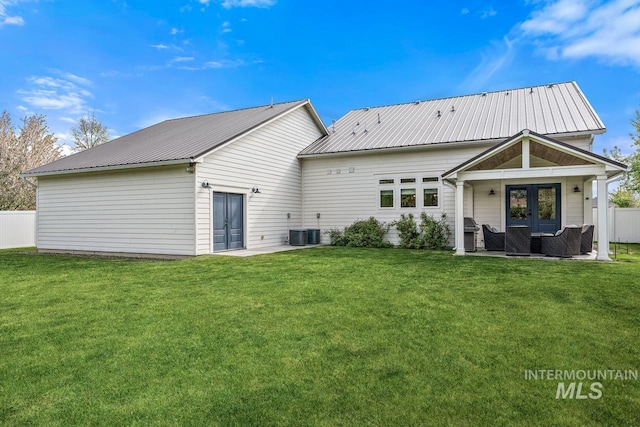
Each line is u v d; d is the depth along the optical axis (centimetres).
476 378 297
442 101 1703
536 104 1379
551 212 1183
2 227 1634
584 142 1109
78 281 703
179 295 577
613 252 1084
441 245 1268
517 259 916
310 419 245
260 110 1580
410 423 239
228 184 1155
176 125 1622
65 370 320
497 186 1241
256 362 331
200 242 1052
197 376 306
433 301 521
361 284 638
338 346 365
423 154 1327
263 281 674
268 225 1342
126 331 414
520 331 400
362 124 1677
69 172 1202
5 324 445
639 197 2408
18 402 270
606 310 472
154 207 1099
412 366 320
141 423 243
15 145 2208
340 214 1469
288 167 1456
